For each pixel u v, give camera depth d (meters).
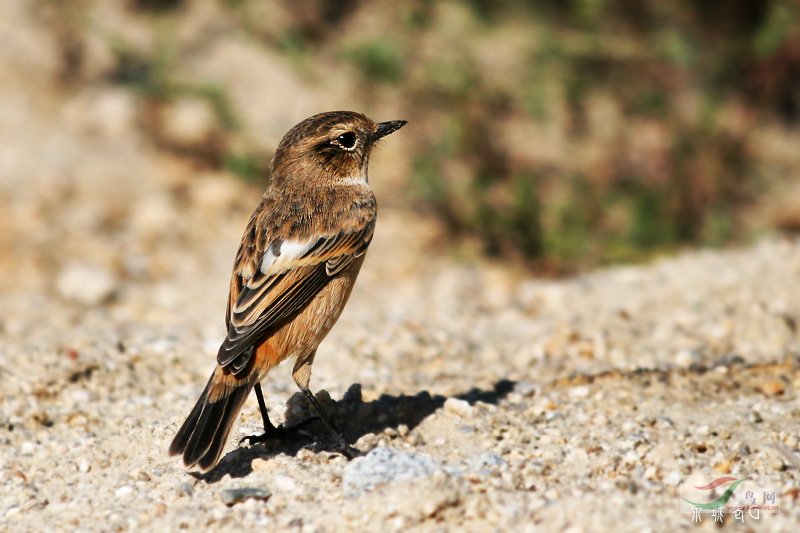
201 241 17.45
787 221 19.06
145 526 7.93
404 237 17.98
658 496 7.99
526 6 22.47
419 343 12.29
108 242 17.17
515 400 10.45
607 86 21.41
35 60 21.75
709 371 11.08
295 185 9.45
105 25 22.70
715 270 14.45
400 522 7.62
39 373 10.98
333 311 9.00
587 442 9.12
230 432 8.22
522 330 13.16
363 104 20.56
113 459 9.27
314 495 8.23
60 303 14.95
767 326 12.38
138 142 20.16
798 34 21.44
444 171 19.33
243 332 8.40
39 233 17.23
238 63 21.77
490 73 21.25
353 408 9.98
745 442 9.07
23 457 9.38
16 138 19.80
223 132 20.42
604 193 19.47
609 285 14.56
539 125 20.44
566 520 7.53
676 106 21.28
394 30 22.17
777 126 21.39
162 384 11.15
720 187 19.81
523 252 18.03
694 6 22.39
